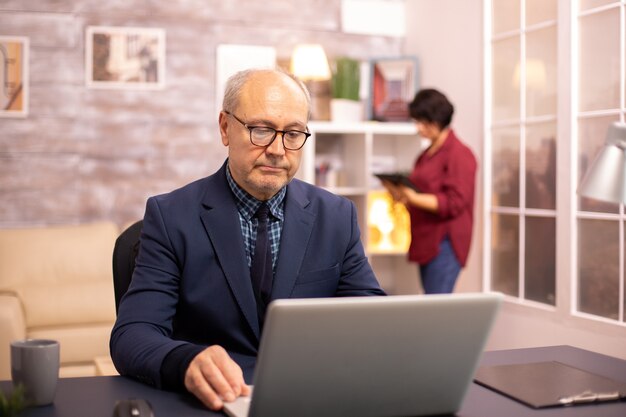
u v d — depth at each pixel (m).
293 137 1.71
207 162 5.29
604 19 3.76
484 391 1.44
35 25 4.94
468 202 4.18
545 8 4.20
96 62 5.05
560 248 4.03
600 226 3.79
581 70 3.92
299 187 1.93
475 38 4.84
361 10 5.66
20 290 4.23
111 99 5.10
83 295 4.26
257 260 1.79
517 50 4.45
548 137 4.19
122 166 5.13
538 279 4.26
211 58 5.29
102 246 4.70
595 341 3.78
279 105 1.69
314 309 1.12
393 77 5.56
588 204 3.87
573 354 1.76
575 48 3.94
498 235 4.62
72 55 5.02
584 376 1.53
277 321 1.11
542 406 1.33
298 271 1.81
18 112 4.92
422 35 5.52
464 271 4.93
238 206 1.81
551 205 4.16
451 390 1.26
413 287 5.49
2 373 3.73
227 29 5.32
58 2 4.98
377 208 5.45
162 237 1.74
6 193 4.92
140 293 1.68
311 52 5.16
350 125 5.17
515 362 1.67
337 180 5.39
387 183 4.16
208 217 1.77
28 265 4.49
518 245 4.43
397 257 5.66
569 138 3.96
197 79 5.25
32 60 4.94
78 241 4.66
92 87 5.05
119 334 1.59
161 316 1.66
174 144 5.22
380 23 5.71
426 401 1.26
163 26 5.18
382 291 1.92
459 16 5.01
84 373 4.07
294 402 1.18
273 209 1.83
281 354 1.13
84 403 1.34
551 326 4.10
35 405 1.31
